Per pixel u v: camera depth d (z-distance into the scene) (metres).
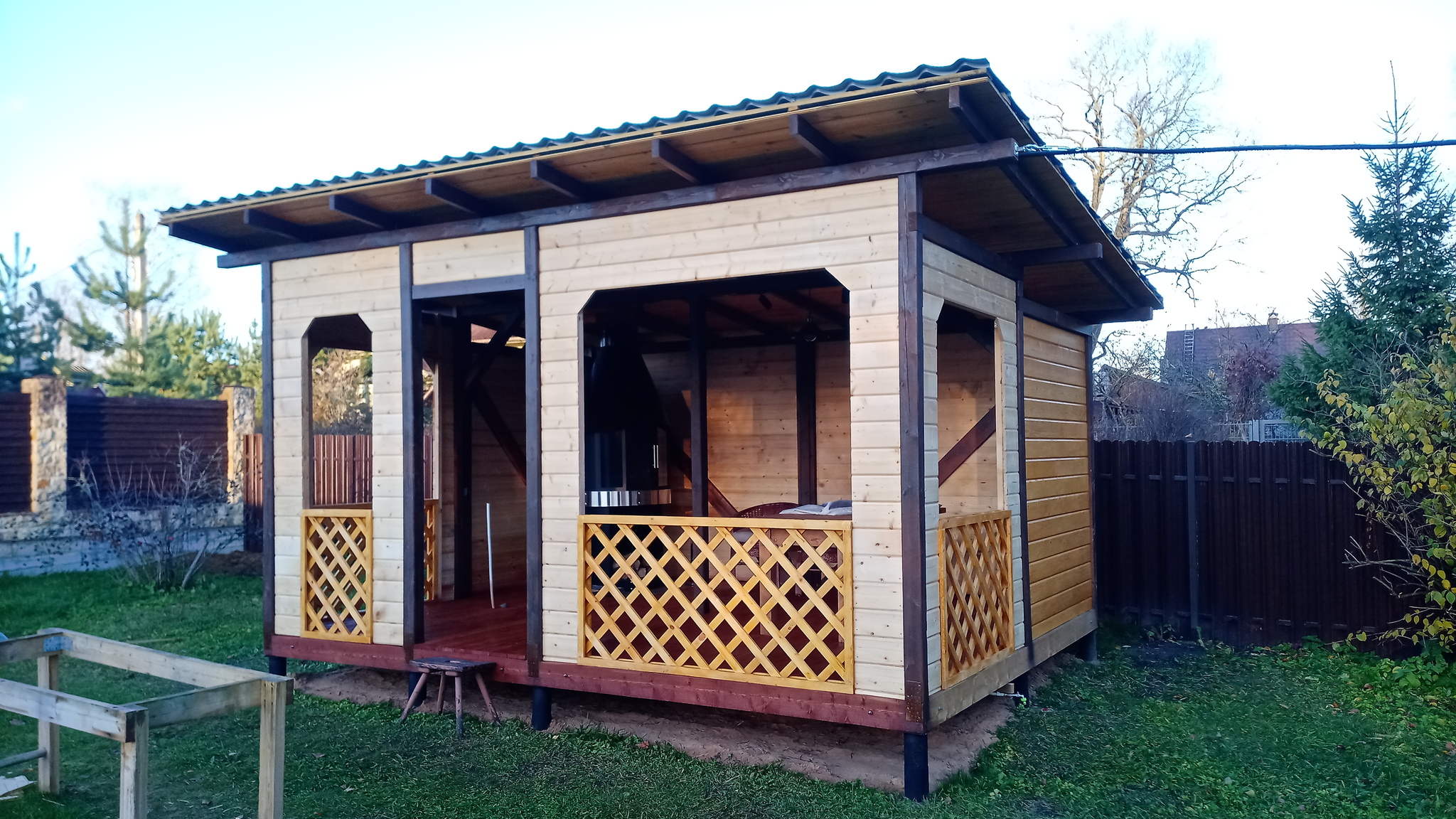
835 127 4.56
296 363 6.82
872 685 4.75
